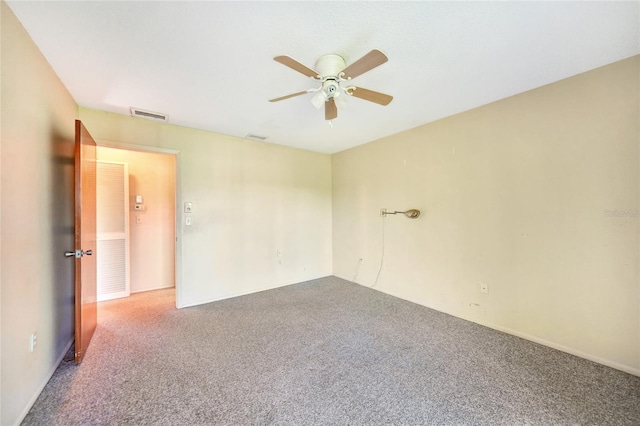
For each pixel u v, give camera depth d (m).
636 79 1.89
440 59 1.93
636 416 1.53
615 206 1.99
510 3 1.41
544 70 2.08
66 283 2.25
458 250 2.99
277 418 1.52
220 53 1.83
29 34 1.60
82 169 2.09
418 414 1.55
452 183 3.03
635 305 1.91
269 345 2.37
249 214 3.89
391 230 3.78
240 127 3.36
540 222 2.37
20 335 1.50
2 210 1.35
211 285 3.53
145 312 3.15
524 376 1.90
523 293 2.48
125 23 1.53
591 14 1.49
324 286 4.21
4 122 1.38
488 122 2.70
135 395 1.70
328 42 1.73
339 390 1.76
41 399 1.66
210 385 1.81
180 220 3.30
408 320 2.90
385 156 3.84
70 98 2.40
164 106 2.69
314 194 4.65
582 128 2.13
